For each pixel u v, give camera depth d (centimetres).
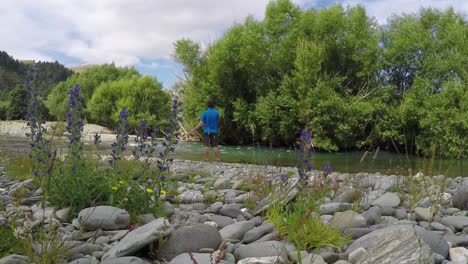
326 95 2261
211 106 1305
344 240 347
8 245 308
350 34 2430
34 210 430
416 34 2395
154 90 3838
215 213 481
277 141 2519
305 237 334
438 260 288
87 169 429
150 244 324
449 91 2009
